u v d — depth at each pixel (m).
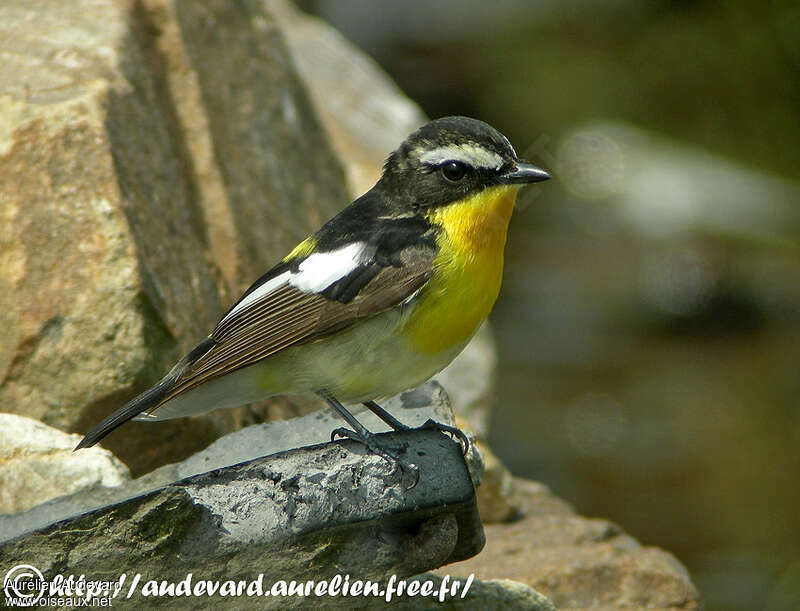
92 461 8.52
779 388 19.66
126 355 9.58
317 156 14.60
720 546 16.17
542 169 8.49
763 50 25.72
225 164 12.49
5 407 9.55
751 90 25.75
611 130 25.66
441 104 27.14
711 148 25.42
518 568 9.59
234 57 13.58
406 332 8.15
